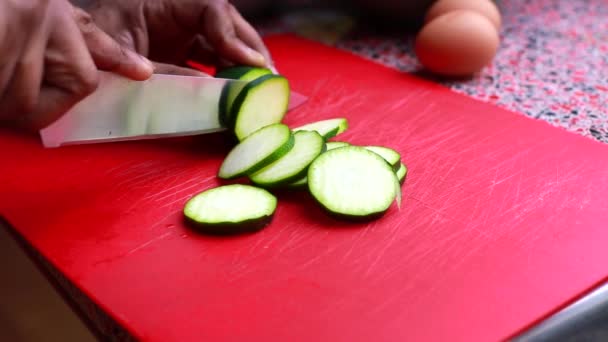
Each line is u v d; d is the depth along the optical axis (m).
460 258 0.52
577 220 0.55
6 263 0.69
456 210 0.56
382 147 0.60
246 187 0.57
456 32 0.71
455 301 0.50
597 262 0.52
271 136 0.59
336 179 0.56
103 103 0.58
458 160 0.61
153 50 0.71
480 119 0.66
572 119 0.67
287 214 0.56
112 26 0.67
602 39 0.83
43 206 0.57
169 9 0.68
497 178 0.59
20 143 0.63
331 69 0.75
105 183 0.59
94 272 0.52
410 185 0.59
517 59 0.79
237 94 0.62
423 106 0.69
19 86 0.50
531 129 0.65
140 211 0.57
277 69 0.75
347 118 0.67
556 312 0.49
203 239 0.54
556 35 0.84
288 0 0.89
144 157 0.62
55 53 0.51
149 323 0.49
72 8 0.53
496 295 0.50
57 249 0.54
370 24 0.87
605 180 0.59
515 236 0.54
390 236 0.54
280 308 0.49
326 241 0.54
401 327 0.48
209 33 0.67
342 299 0.50
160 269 0.52
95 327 0.53
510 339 0.48
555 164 0.60
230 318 0.49
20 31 0.49
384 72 0.75
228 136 0.65
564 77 0.75
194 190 0.59
